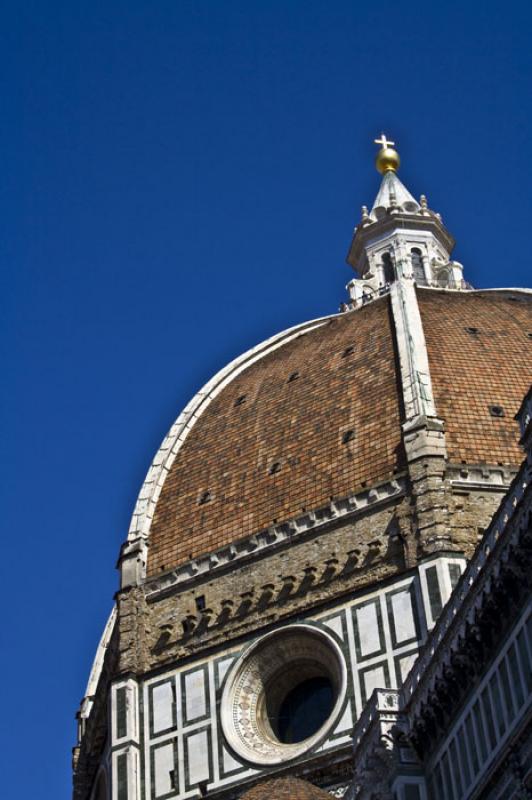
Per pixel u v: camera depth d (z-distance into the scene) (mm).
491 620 64938
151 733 108188
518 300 136875
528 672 61750
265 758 102438
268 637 107125
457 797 68188
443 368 118125
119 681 111125
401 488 108562
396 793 72000
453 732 69438
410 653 100500
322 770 99375
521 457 110375
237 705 106625
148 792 105875
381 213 161875
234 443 122875
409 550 105188
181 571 115188
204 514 118312
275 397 125250
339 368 123562
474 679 67250
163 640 112875
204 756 105062
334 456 114438
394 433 112688
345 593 105500
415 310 124375
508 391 116375
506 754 62781
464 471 108562
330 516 110250
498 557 63469
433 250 158125
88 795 118000
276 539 111812
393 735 73188
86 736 119812
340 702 101250
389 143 169500
